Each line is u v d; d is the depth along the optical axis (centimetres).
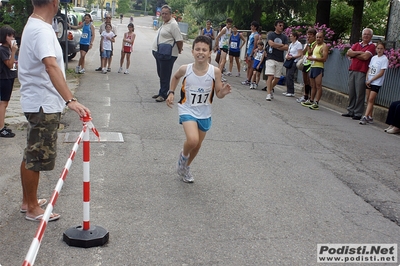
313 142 836
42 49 414
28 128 446
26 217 463
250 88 1444
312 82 1210
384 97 1136
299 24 2473
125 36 1503
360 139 894
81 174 593
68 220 464
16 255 397
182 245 427
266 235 457
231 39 1706
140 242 428
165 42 1050
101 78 1399
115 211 490
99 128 816
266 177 627
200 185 582
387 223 506
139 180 584
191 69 553
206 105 565
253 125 929
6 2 1406
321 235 465
